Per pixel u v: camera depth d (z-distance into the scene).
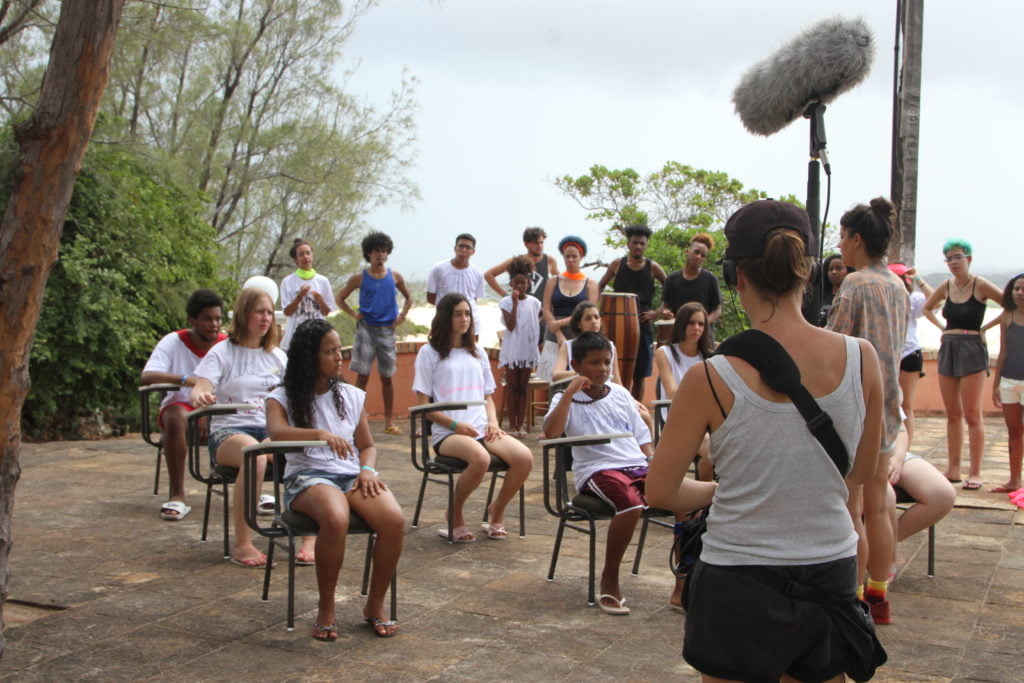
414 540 5.86
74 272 10.10
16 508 6.39
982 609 4.68
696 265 8.77
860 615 2.33
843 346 2.32
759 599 2.26
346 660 3.96
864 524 4.51
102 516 6.23
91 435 10.83
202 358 6.23
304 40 15.98
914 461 5.03
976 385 7.42
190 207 12.66
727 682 2.32
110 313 10.40
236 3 15.73
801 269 2.30
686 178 17.64
